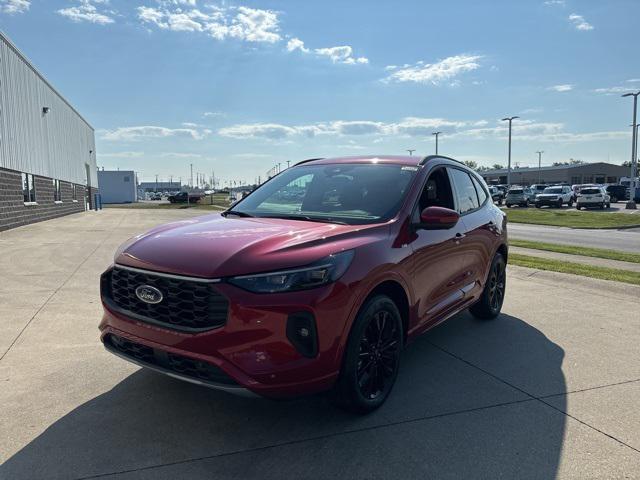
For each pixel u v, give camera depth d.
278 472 2.85
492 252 5.64
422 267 4.06
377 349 3.57
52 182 26.56
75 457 2.96
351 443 3.17
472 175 5.74
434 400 3.79
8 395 3.76
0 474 2.78
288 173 5.16
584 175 99.88
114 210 41.69
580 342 5.14
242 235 3.45
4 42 18.39
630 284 7.31
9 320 5.68
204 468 2.88
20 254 10.98
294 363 2.99
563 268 8.76
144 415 3.49
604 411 3.64
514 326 5.70
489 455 3.04
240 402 3.71
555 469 2.91
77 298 6.75
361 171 4.67
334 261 3.20
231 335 2.93
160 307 3.19
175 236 3.57
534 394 3.91
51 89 26.39
